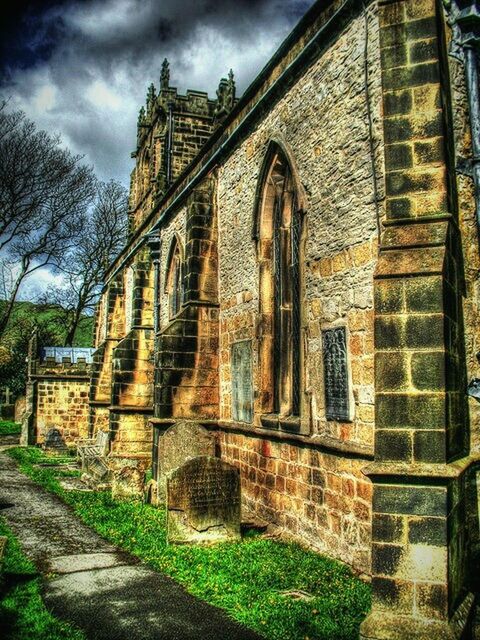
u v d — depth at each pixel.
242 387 12.40
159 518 11.17
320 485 8.86
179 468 9.31
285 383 10.91
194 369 14.09
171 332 13.98
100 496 13.95
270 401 11.32
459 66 7.25
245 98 12.41
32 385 28.75
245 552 8.68
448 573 5.44
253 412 11.61
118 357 19.89
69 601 6.94
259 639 5.84
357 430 7.95
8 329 49.91
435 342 5.93
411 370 5.96
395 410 5.95
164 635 5.97
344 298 8.44
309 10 9.46
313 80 9.66
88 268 49.50
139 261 21.41
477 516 6.62
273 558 8.34
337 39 8.97
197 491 9.34
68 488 15.48
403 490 5.68
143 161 33.47
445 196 6.52
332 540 8.44
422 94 6.77
